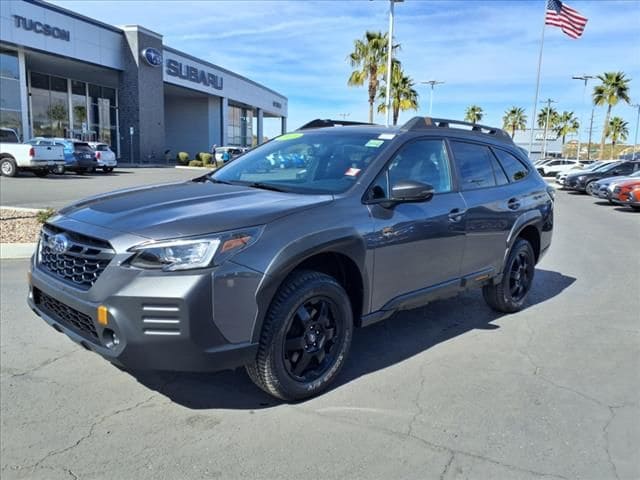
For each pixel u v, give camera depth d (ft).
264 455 9.49
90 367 13.03
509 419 10.95
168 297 9.24
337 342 11.90
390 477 8.96
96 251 9.94
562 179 90.17
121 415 10.78
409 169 13.75
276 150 15.12
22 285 20.18
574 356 14.44
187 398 11.54
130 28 123.24
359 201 12.13
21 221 33.60
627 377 13.15
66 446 9.67
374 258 12.17
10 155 74.43
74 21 108.06
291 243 10.39
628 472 9.23
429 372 13.17
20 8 95.25
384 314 12.91
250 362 10.28
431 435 10.27
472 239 15.26
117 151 132.67
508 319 17.60
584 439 10.27
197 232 9.65
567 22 89.51
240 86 182.09
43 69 118.42
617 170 79.05
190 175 90.94
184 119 173.17
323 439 10.03
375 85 119.75
